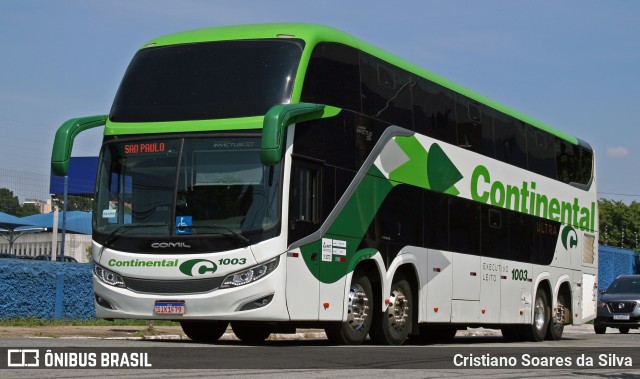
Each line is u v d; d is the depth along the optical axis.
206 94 16.86
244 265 16.08
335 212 17.53
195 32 17.77
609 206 116.75
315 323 17.55
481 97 23.70
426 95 21.03
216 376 10.66
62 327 23.61
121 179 17.06
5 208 90.81
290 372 11.48
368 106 18.73
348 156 17.98
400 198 19.69
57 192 49.03
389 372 12.01
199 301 16.20
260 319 16.05
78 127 17.42
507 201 24.50
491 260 23.50
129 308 16.64
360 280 18.56
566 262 27.94
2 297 24.20
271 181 16.19
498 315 23.81
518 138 25.41
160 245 16.50
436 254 20.98
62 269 25.83
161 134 16.91
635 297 37.78
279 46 16.91
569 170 28.61
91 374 10.58
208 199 16.42
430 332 25.89
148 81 17.38
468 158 22.62
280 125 15.73
